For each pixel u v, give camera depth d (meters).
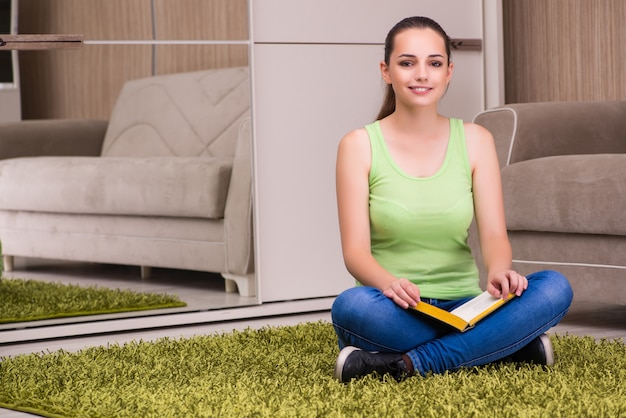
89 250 3.73
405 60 2.52
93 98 3.73
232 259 3.98
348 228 2.52
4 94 3.57
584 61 4.64
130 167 3.80
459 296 2.53
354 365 2.36
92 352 2.96
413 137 2.57
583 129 4.06
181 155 3.89
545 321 2.44
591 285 3.49
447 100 4.55
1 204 3.56
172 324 3.79
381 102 4.32
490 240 2.56
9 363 2.83
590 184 3.42
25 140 3.62
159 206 3.84
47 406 2.28
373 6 4.31
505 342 2.41
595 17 4.57
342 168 2.57
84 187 3.72
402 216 2.50
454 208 2.52
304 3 4.15
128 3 3.77
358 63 4.28
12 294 3.61
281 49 4.10
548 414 1.98
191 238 3.91
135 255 3.80
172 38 3.86
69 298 3.68
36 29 3.63
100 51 3.73
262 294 4.07
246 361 2.73
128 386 2.42
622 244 3.39
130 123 3.79
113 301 3.76
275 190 4.10
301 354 2.83
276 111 4.10
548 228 3.56
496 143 4.02
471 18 4.60
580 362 2.57
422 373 2.37
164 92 3.85
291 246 4.14
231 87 3.98
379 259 2.56
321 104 4.20
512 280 2.37
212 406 2.15
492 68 4.62
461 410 2.04
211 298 3.93
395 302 2.35
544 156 3.98
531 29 4.89
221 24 3.95
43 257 3.66
